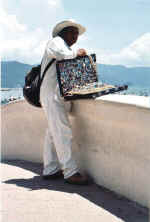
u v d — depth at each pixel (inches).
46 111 215.6
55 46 208.7
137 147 178.2
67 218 166.2
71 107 220.7
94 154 210.1
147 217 165.5
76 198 189.5
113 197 190.2
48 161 225.1
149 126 168.7
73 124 224.2
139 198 178.2
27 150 277.1
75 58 209.6
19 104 275.7
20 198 190.4
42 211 173.9
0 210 175.0
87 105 207.5
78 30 218.2
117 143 191.9
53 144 225.1
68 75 207.3
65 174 214.4
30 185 212.5
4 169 253.6
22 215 169.9
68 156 212.7
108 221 162.1
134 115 176.7
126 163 186.2
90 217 166.4
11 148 288.7
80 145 220.8
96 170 209.2
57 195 194.2
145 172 173.8
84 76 213.5
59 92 211.9
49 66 212.4
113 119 190.5
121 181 190.1
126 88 210.4
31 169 251.6
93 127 208.7
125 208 175.9
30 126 271.4
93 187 206.2
